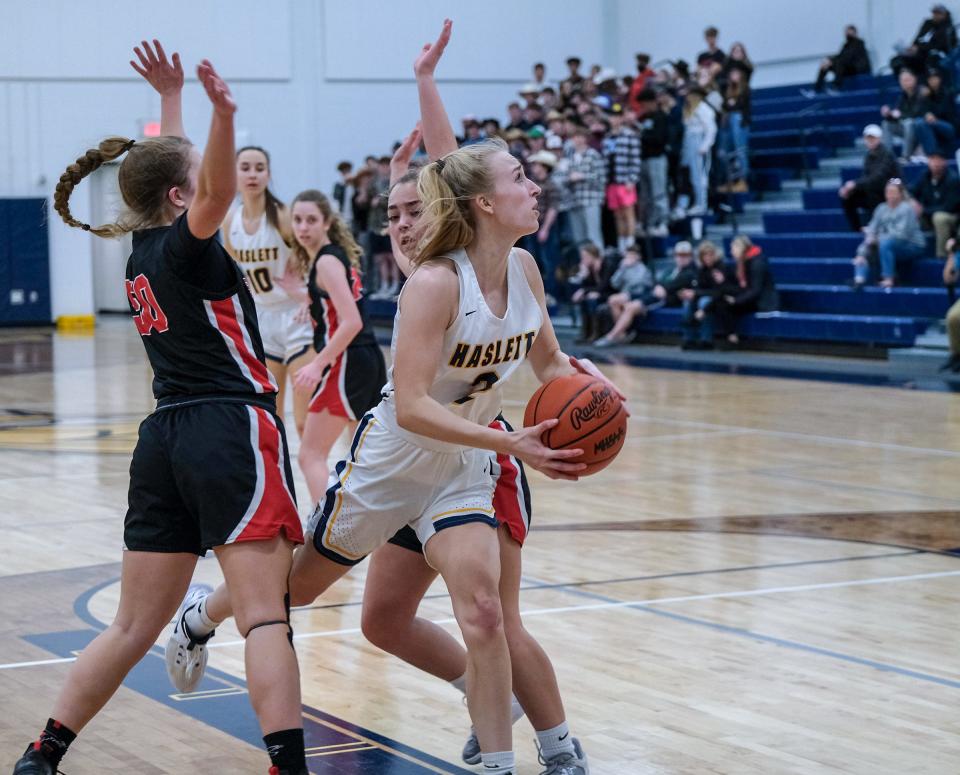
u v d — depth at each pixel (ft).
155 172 13.03
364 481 13.07
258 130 91.76
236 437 12.52
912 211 58.65
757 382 51.19
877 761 13.65
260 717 12.09
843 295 60.39
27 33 86.99
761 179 74.69
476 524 12.64
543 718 13.12
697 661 17.28
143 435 12.87
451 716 15.21
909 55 67.10
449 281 12.30
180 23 89.66
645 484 31.19
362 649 17.94
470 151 12.57
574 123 71.97
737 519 26.96
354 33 92.99
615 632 18.69
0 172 87.61
